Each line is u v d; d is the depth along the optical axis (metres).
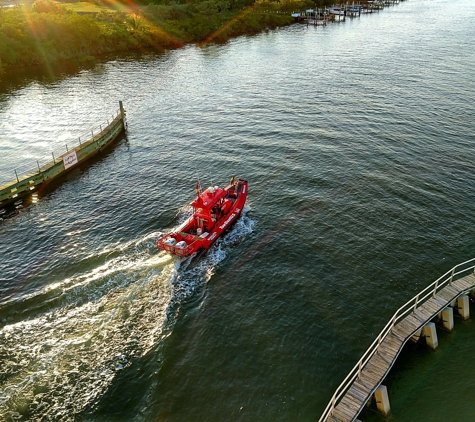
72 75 100.31
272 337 29.62
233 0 169.75
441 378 27.53
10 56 104.25
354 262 36.41
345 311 31.59
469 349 29.59
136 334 29.62
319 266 36.06
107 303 32.09
